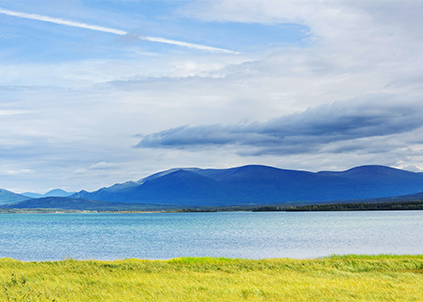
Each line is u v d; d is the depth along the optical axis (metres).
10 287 24.19
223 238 115.06
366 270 35.25
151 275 30.69
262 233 134.50
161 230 165.50
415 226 161.25
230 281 27.81
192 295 22.06
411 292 23.33
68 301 20.64
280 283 26.81
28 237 131.25
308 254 71.31
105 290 23.64
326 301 20.91
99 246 94.88
